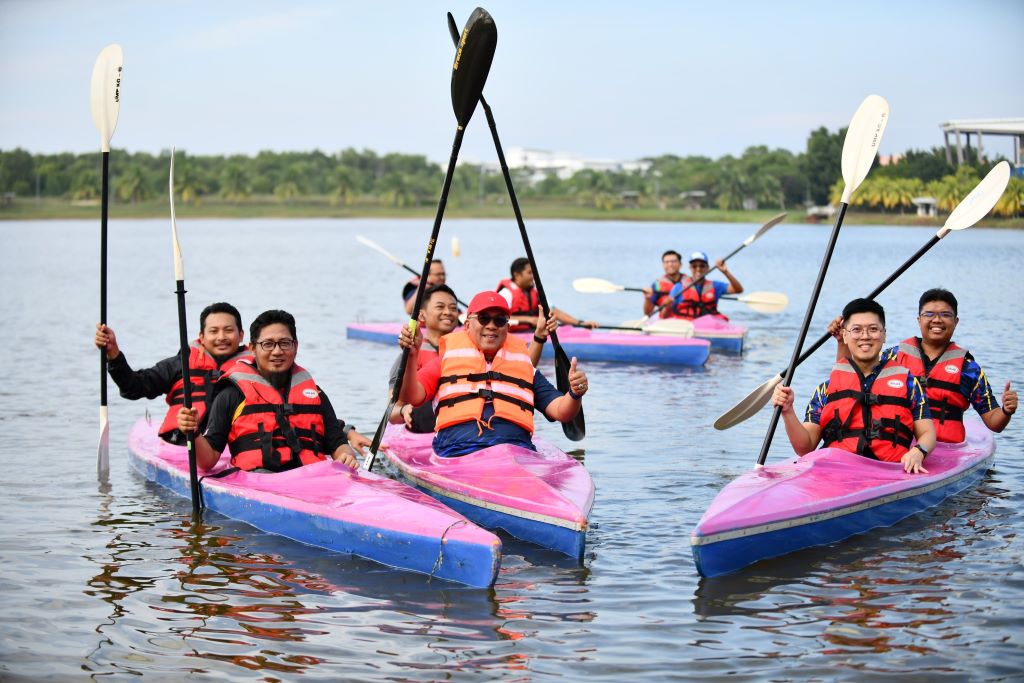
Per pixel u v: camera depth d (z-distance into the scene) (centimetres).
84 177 15812
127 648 475
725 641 477
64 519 670
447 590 546
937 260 3045
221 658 464
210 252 4916
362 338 1638
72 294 2472
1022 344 1395
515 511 618
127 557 598
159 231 8712
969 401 767
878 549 601
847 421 687
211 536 637
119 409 1041
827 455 659
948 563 574
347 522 600
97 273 3272
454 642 480
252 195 16975
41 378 1230
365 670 452
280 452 687
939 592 531
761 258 3847
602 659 461
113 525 658
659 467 796
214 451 694
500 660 461
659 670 449
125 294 2483
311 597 537
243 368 698
